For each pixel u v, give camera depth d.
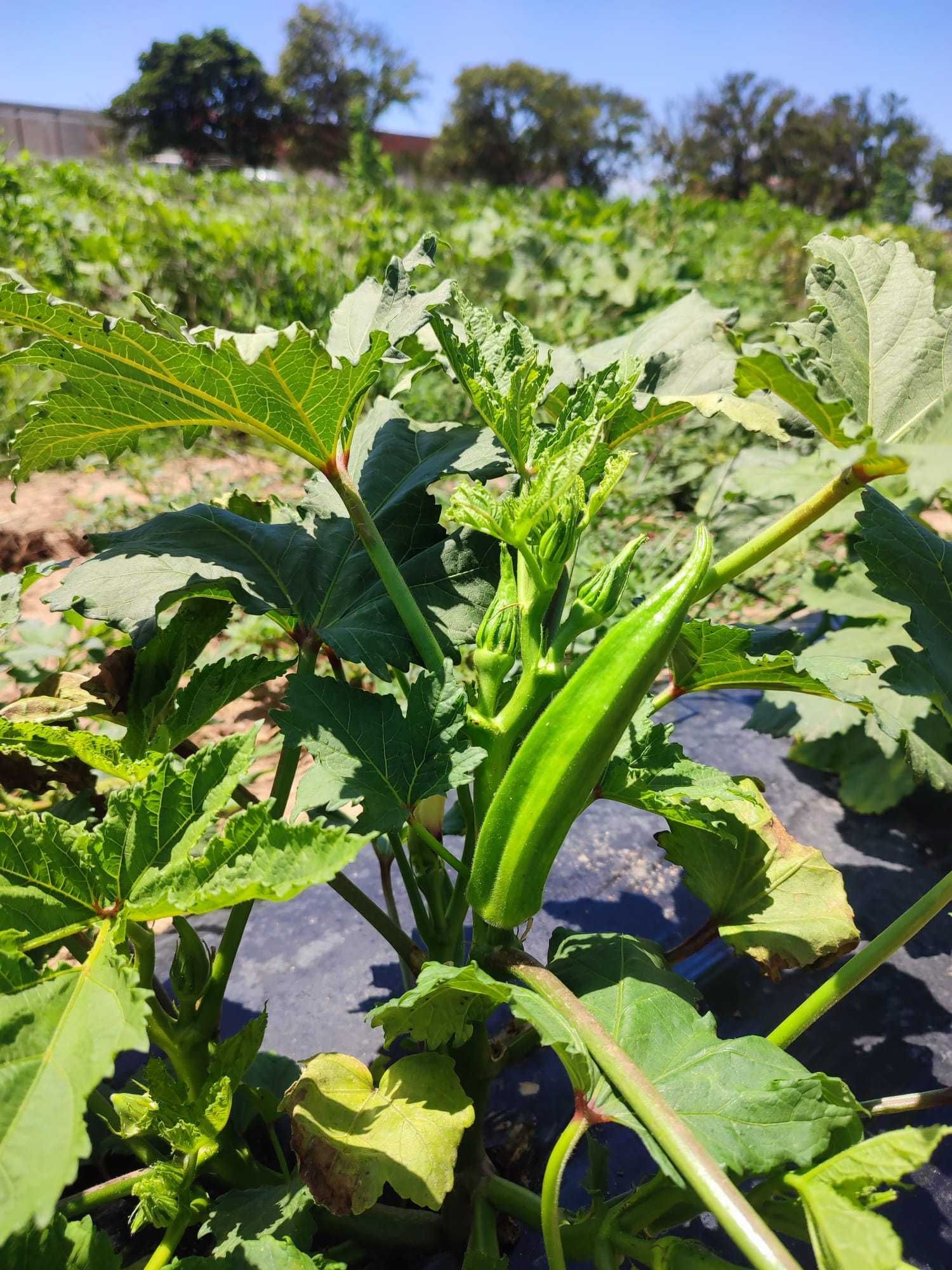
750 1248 0.89
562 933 1.46
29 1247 1.13
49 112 46.12
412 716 1.29
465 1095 1.26
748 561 1.55
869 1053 1.93
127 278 8.03
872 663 1.50
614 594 1.22
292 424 1.37
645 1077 1.04
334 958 2.14
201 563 1.57
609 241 9.66
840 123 47.50
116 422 1.48
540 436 1.41
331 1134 1.18
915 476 1.15
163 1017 1.30
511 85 47.78
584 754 1.14
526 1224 1.46
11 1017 0.94
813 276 1.68
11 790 1.79
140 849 1.07
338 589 1.59
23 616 3.96
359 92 52.12
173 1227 1.25
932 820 2.66
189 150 49.09
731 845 1.75
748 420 1.46
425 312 1.40
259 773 3.19
